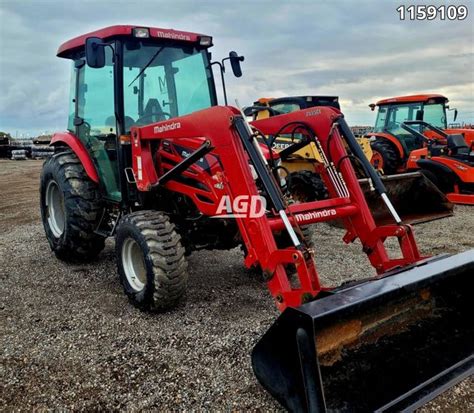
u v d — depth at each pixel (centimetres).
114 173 427
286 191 366
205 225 398
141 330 332
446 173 810
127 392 258
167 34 414
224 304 379
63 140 489
